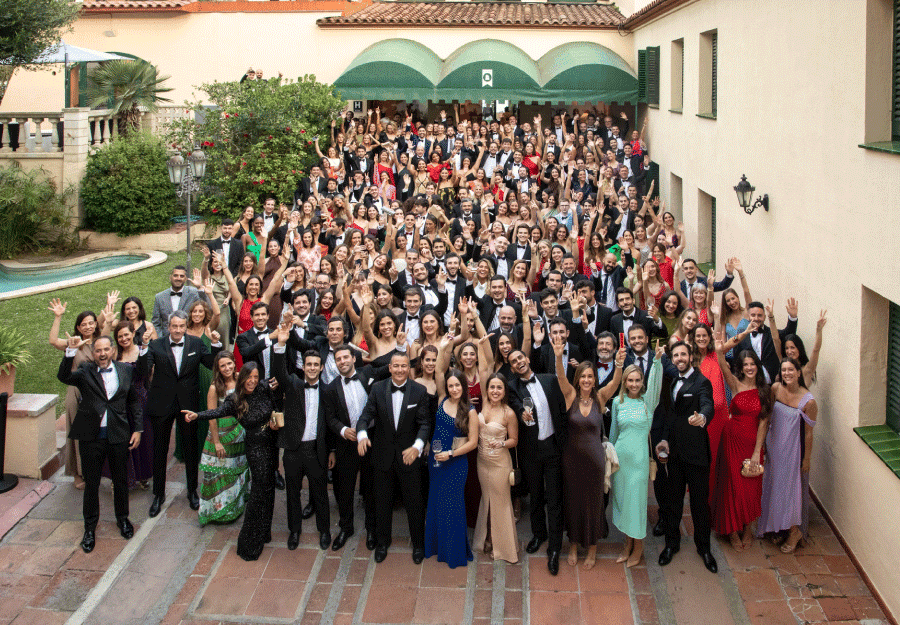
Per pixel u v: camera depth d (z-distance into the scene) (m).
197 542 7.89
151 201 17.20
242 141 17.77
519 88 20.14
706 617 6.78
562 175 16.03
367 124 20.19
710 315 9.76
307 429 7.55
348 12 21.84
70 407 8.55
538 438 7.34
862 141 7.29
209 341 9.37
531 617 6.81
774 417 7.52
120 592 7.20
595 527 7.32
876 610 6.82
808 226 8.68
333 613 6.91
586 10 23.52
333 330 7.97
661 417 7.48
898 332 7.13
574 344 8.80
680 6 15.59
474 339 8.91
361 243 11.80
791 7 9.25
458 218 13.40
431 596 7.09
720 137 12.59
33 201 16.45
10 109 21.97
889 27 7.16
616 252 12.19
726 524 7.59
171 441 10.02
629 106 21.73
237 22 21.61
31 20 14.74
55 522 8.20
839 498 7.79
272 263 10.89
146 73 18.86
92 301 13.85
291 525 7.80
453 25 21.52
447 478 7.36
